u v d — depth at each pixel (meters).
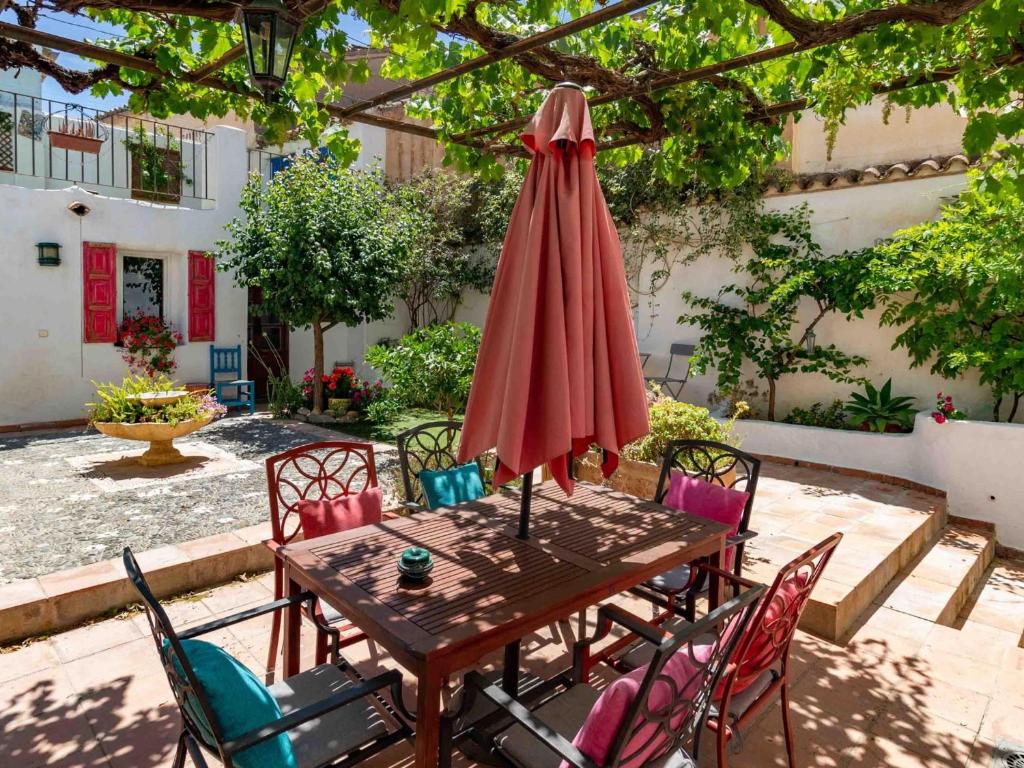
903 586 4.12
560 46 3.60
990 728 2.57
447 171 10.83
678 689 1.54
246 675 1.55
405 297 10.30
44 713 2.46
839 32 2.54
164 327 8.68
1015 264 5.13
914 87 3.42
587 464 4.90
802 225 7.03
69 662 2.82
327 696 1.95
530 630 1.87
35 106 9.28
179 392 6.29
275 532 2.74
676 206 7.84
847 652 3.19
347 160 4.08
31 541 4.02
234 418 8.90
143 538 4.12
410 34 2.75
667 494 3.36
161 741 2.31
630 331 2.26
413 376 5.26
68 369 7.98
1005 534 5.29
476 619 1.81
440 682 1.67
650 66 3.38
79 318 8.03
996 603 4.32
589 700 2.01
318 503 2.70
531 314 2.08
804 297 7.05
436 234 10.51
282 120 3.55
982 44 2.82
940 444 5.62
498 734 1.84
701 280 7.84
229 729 1.47
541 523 2.65
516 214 2.29
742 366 7.57
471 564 2.20
